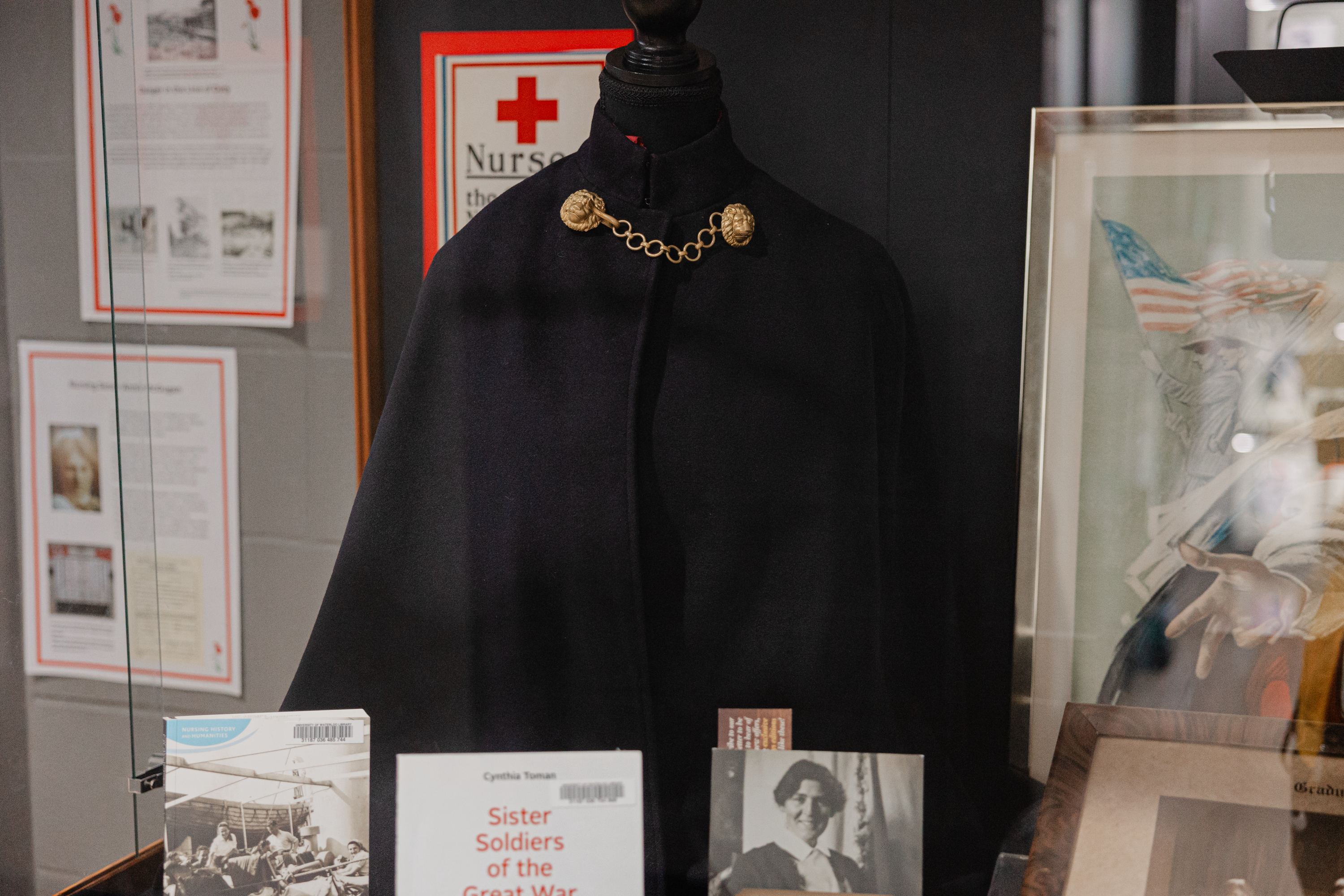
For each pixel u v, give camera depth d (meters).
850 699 0.67
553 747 0.69
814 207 0.66
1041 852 0.61
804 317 0.65
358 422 0.71
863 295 0.65
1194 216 0.64
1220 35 0.62
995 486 0.67
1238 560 0.65
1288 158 0.62
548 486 0.67
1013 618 0.68
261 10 0.68
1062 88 0.64
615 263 0.65
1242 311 0.64
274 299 0.71
